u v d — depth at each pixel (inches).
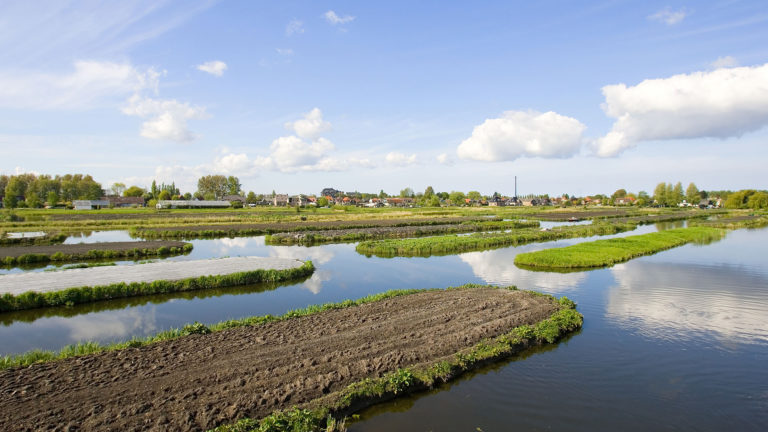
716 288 1051.9
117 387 480.4
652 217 3966.5
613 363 598.9
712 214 4756.4
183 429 401.1
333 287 1079.0
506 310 810.2
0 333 714.2
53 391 469.4
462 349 613.3
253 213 4372.5
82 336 702.5
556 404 486.0
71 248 1603.1
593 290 1034.1
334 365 546.6
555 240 2155.5
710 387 527.5
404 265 1395.2
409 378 510.3
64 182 7175.2
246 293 1008.2
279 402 456.1
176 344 621.9
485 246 1872.5
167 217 3405.5
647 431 431.8
